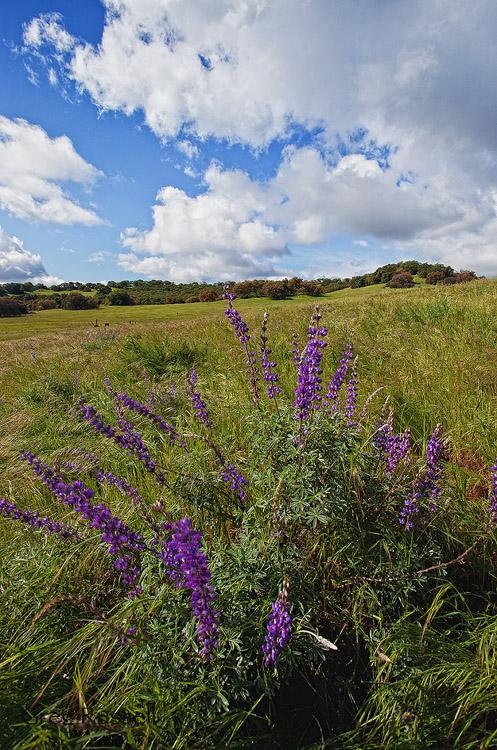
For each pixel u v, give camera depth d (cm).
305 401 206
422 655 152
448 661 150
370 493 221
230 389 512
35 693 146
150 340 1020
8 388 770
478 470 285
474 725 139
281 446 231
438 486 217
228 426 381
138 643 150
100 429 227
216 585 173
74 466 328
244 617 163
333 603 192
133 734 133
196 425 400
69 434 456
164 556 172
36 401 596
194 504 229
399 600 188
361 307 1114
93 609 138
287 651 152
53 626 179
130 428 248
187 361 761
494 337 529
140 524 244
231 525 242
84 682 145
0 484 348
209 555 207
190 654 151
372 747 133
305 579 191
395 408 362
